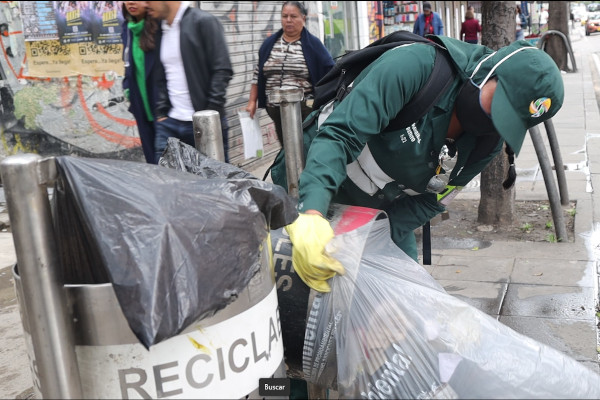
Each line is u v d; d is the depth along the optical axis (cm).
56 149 648
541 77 185
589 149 784
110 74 620
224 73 385
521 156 759
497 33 479
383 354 164
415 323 168
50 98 633
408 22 1636
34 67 630
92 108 633
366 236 181
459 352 164
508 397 157
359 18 1163
